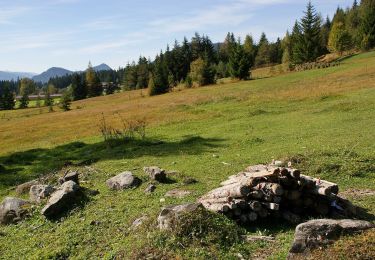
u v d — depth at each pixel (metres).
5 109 128.88
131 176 16.95
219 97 52.50
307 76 69.81
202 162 20.95
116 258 10.07
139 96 102.19
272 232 10.69
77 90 141.88
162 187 16.11
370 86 43.75
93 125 47.06
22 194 19.73
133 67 146.00
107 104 90.44
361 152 17.97
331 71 70.25
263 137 26.06
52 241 12.32
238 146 24.41
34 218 14.59
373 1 124.19
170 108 48.94
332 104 35.72
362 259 8.12
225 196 11.69
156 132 34.56
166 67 123.38
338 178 15.36
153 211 12.74
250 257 9.40
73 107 98.81
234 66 91.31
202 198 12.54
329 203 11.42
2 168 26.25
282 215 11.37
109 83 153.38
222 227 10.30
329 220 9.24
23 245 12.60
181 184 16.31
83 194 15.69
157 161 22.84
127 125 41.59
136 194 15.52
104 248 11.12
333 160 16.88
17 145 40.91
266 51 135.62
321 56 110.75
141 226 11.33
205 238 9.89
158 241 9.96
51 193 16.08
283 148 21.50
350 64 76.88
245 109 40.59
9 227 14.41
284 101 42.22
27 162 28.25
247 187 11.20
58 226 13.55
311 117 31.41
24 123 62.28
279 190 10.97
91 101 112.94
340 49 100.88
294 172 11.04
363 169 15.83
